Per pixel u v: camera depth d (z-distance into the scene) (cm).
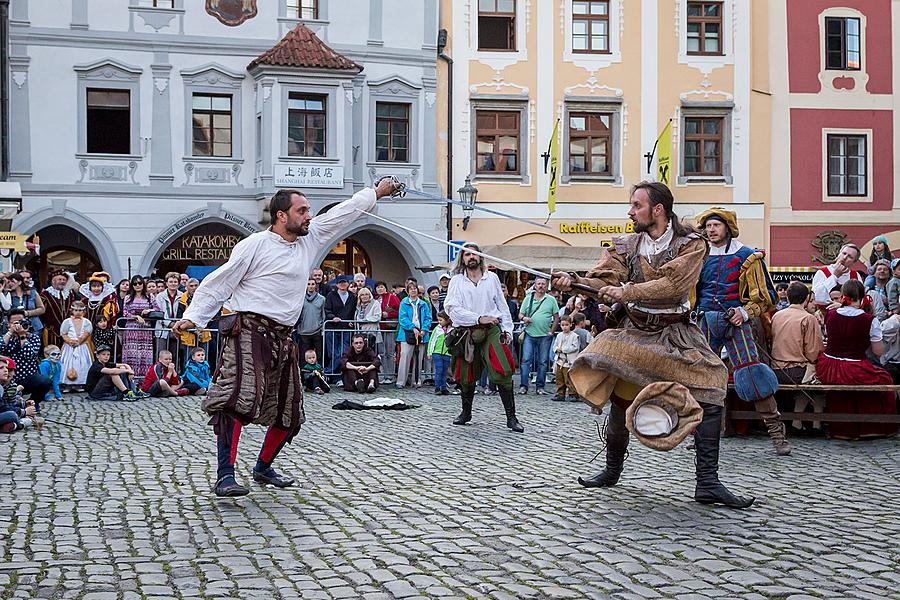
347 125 2989
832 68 3288
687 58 3222
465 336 1282
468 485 848
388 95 3077
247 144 2992
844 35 3291
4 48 2798
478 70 3147
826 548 620
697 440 755
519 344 2089
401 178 3083
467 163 3141
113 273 2903
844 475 911
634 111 3206
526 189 3172
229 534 662
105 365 1684
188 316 739
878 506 761
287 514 723
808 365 1261
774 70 3259
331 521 701
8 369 1263
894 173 3312
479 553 611
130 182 2917
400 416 1449
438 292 2089
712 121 3259
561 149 3188
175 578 559
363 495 801
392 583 545
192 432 1234
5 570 572
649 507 746
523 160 3169
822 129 3281
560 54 3178
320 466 955
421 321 1988
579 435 1220
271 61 2902
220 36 2967
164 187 2934
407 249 3084
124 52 2906
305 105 2973
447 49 3128
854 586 540
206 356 1842
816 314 1516
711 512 728
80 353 1783
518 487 837
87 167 2884
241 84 2988
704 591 530
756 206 3250
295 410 805
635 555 602
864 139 3306
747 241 3253
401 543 636
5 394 1274
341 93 2972
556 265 3111
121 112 2928
